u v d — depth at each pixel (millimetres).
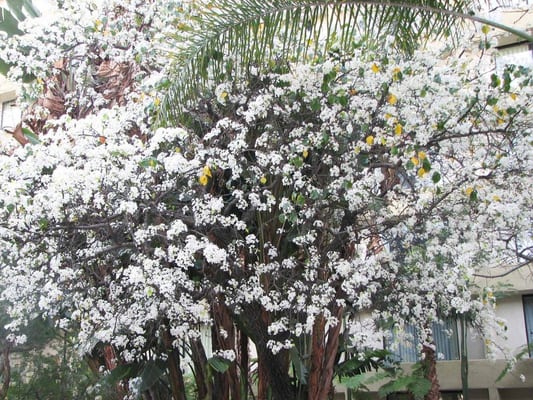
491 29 6145
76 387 8812
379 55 5816
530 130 5602
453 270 5875
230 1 5219
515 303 11742
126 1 7055
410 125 5453
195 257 6285
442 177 6375
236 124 5832
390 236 6730
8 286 6398
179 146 6051
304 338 7223
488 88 5617
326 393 6723
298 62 6129
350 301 6898
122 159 5656
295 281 6188
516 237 6379
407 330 9430
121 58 6828
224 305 6703
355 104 5797
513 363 8641
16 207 5535
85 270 6402
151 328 6375
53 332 8562
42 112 7547
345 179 5789
